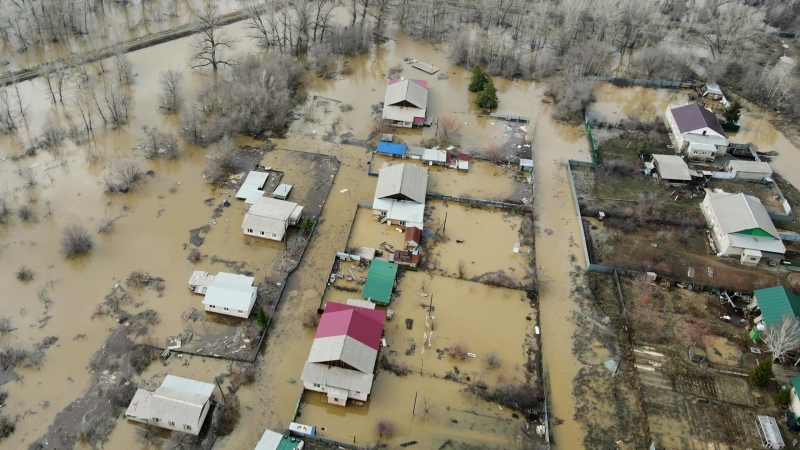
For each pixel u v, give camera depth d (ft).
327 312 178.60
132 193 228.63
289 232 217.15
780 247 216.13
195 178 238.89
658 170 257.75
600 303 200.03
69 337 175.83
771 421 165.17
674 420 167.12
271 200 221.46
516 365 179.32
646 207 239.71
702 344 188.14
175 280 195.62
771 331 181.06
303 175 244.01
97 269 197.16
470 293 200.13
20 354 169.78
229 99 269.23
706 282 209.67
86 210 219.61
